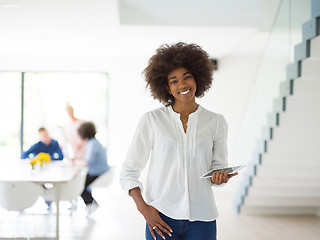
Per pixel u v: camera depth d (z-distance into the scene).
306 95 4.63
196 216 1.76
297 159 5.69
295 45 4.41
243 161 6.74
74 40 6.93
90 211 6.38
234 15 5.87
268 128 5.25
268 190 6.35
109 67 8.52
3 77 8.56
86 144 6.16
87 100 8.64
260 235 5.22
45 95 8.62
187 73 1.82
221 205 7.34
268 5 5.71
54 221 5.88
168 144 1.78
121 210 6.75
